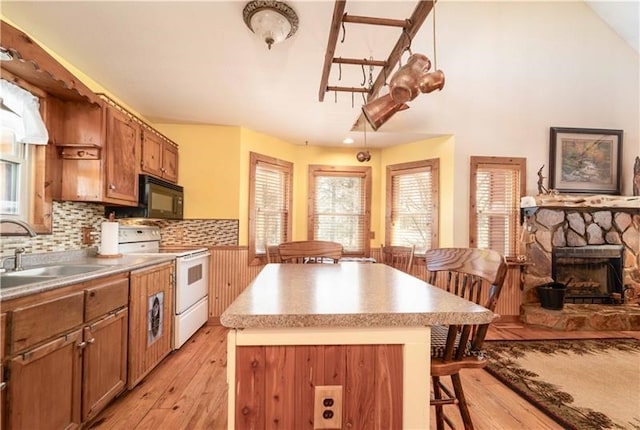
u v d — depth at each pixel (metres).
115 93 2.62
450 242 3.63
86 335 1.57
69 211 2.24
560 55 3.51
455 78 3.48
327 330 0.87
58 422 1.40
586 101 3.72
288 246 2.37
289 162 4.14
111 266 1.92
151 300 2.24
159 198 2.84
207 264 3.37
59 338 1.41
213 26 1.73
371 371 0.88
